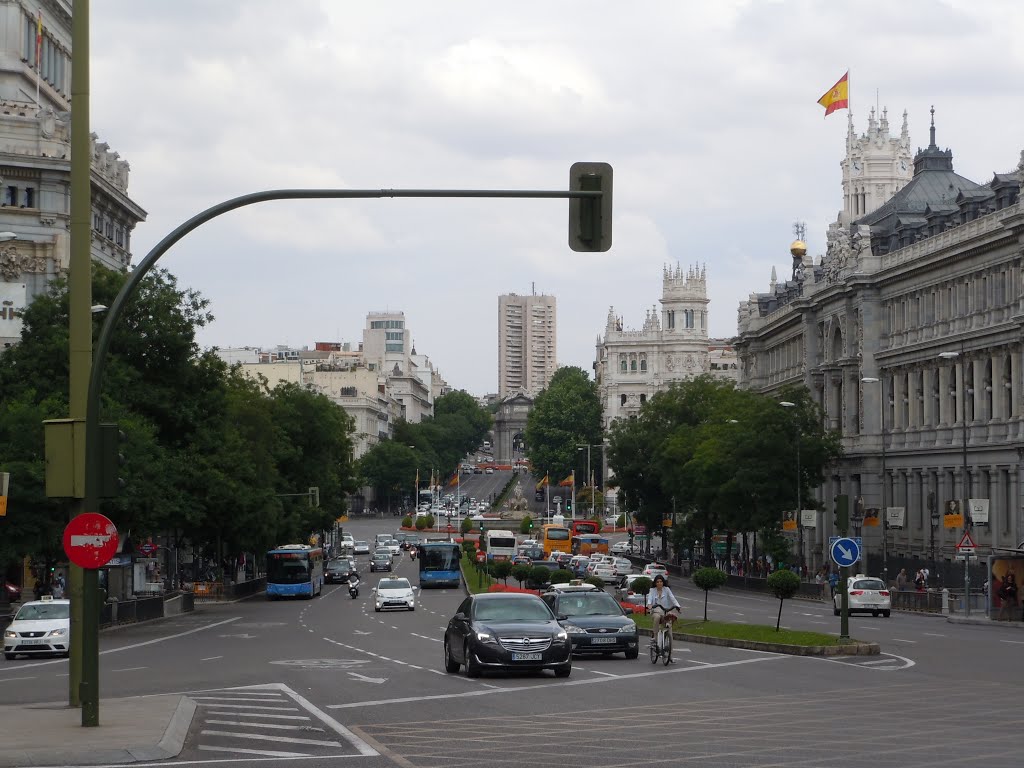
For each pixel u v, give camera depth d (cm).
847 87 13012
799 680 3678
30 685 3788
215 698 3262
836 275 13162
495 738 2503
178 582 11100
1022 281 9612
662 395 16162
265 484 11150
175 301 8331
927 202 13325
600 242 2492
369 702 3156
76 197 2762
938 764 2147
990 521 10075
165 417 8381
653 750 2334
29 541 6500
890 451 11931
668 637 4262
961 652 4712
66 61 12250
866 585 8019
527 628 3797
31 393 7450
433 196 2564
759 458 11688
